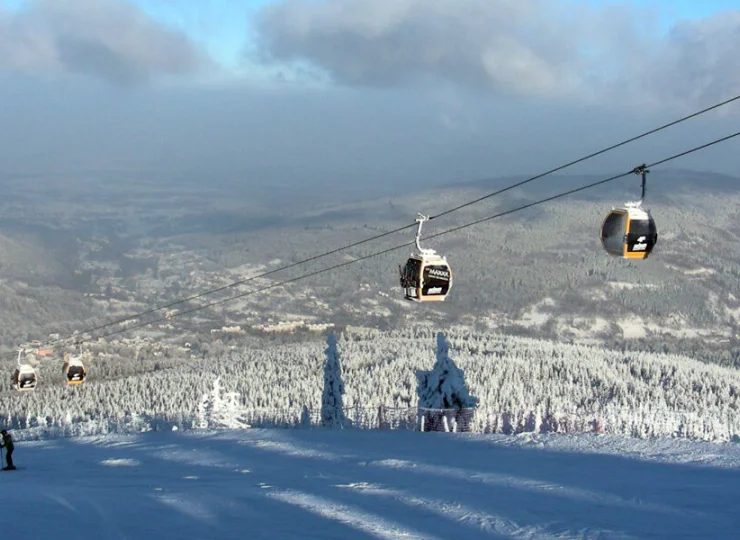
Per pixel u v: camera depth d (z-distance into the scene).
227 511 13.16
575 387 90.25
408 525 11.91
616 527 11.46
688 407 82.25
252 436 25.58
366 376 99.56
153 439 26.86
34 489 16.14
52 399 98.12
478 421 29.81
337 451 21.08
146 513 13.09
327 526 11.91
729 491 13.77
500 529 11.54
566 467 16.67
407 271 21.91
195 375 111.56
